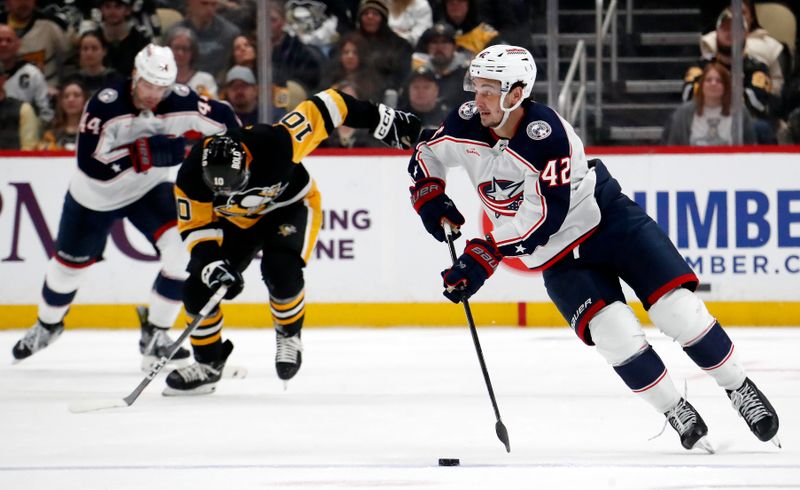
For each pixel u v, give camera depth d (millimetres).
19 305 24609
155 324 19047
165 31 25469
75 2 25594
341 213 24594
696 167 24438
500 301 24703
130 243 24625
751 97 25500
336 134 25812
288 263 15617
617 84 25844
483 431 13539
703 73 25391
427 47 25594
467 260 11742
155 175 18688
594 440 12883
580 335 11922
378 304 24672
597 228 11875
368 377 18172
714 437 12938
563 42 25922
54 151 24453
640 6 25641
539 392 16578
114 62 25656
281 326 15984
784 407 14992
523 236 11438
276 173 14859
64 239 19062
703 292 24516
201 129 18016
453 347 21625
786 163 24375
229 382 17766
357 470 11203
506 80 11219
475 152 11953
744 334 23188
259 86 25453
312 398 16172
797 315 24469
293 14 25391
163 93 17406
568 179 11211
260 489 10344
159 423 14156
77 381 18078
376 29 25484
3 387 17500
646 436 13102
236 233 15953
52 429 13773
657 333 23453
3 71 25672
